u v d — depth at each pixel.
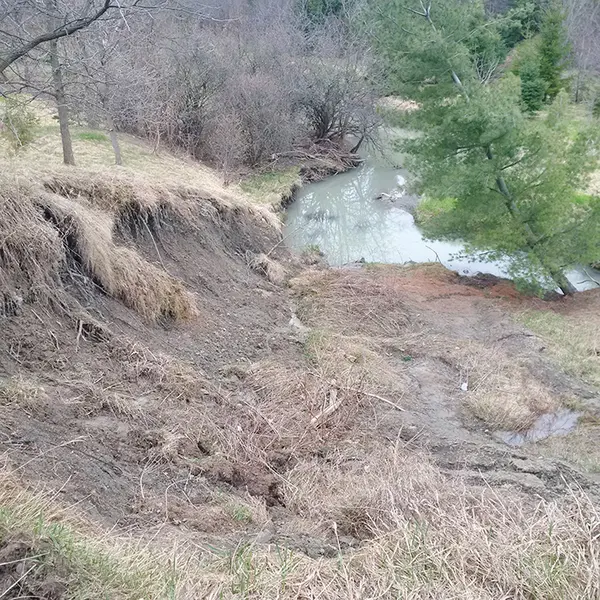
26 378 6.38
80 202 9.66
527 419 8.59
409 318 11.69
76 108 13.66
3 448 5.13
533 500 6.45
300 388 8.48
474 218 13.11
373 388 8.91
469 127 12.77
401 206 20.31
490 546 4.72
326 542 5.44
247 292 11.62
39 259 7.61
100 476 5.51
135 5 8.42
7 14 8.54
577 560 4.54
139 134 19.86
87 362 7.21
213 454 6.76
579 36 31.33
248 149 21.69
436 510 5.35
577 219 13.14
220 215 13.18
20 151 14.44
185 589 3.95
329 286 12.66
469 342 10.66
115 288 8.66
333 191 22.02
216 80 21.09
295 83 24.48
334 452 7.34
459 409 8.83
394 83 14.12
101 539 4.36
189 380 7.76
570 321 11.70
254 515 5.79
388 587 4.22
